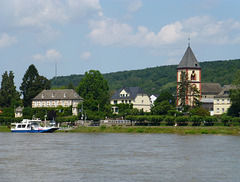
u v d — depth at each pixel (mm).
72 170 66562
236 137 120750
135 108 195875
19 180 60000
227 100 182250
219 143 103250
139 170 66438
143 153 85062
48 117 186125
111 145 99938
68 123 172875
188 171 65750
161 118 160125
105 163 72750
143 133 141750
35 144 103188
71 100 190125
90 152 86812
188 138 118000
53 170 66688
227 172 65062
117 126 158750
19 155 82750
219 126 149000
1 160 76438
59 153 85562
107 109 191750
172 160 75938
